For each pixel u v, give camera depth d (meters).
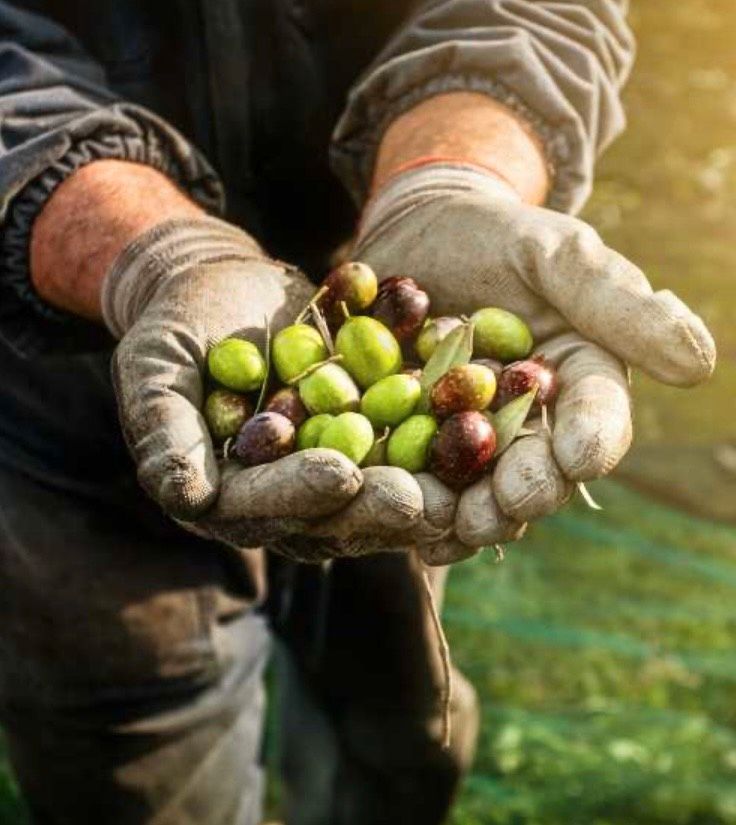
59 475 1.19
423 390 0.97
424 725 1.32
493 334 0.99
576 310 0.97
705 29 4.14
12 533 1.19
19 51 1.12
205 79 1.18
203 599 1.21
